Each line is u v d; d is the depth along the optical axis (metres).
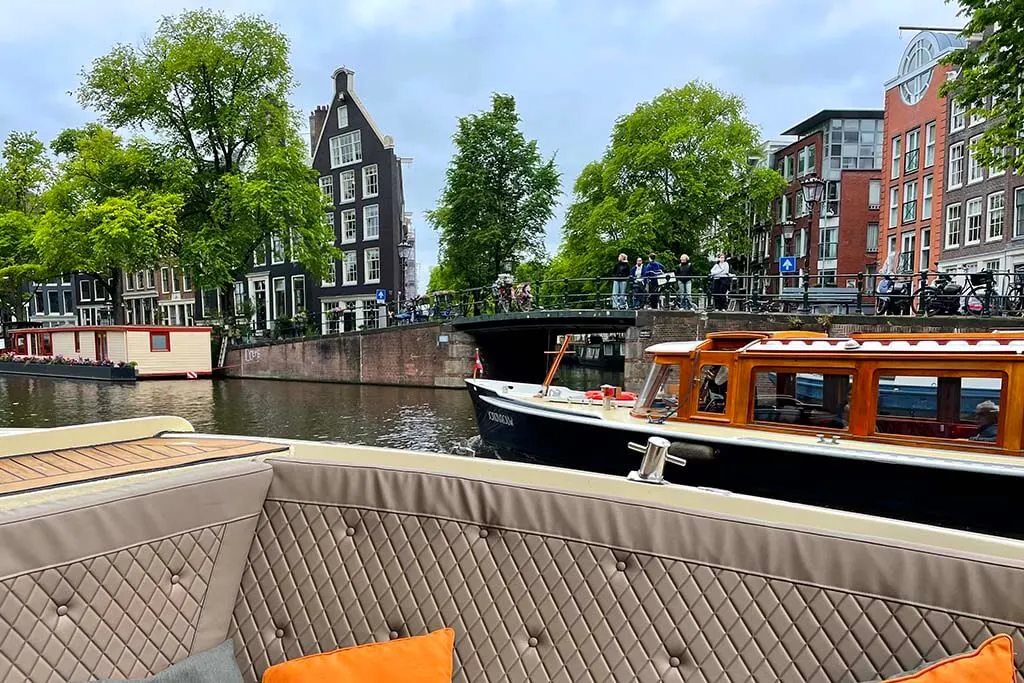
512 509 1.58
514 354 21.83
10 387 20.33
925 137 24.55
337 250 25.59
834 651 1.29
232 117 23.52
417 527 1.64
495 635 1.53
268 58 23.95
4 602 1.28
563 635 1.48
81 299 42.03
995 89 8.29
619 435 5.59
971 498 4.01
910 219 25.58
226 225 23.84
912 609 1.26
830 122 31.53
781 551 1.37
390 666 1.38
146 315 38.91
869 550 1.31
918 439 4.34
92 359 24.12
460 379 19.14
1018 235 19.62
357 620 1.62
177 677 1.46
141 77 22.97
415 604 1.59
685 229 24.64
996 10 7.90
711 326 14.38
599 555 1.50
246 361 24.00
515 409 6.84
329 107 30.03
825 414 4.75
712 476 4.99
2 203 30.69
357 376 21.16
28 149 31.58
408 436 11.01
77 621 1.38
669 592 1.43
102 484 1.76
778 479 4.70
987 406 4.16
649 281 15.48
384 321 26.33
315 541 1.69
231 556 1.67
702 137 24.78
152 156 23.48
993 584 1.22
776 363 4.90
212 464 1.76
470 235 24.31
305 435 11.27
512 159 24.19
